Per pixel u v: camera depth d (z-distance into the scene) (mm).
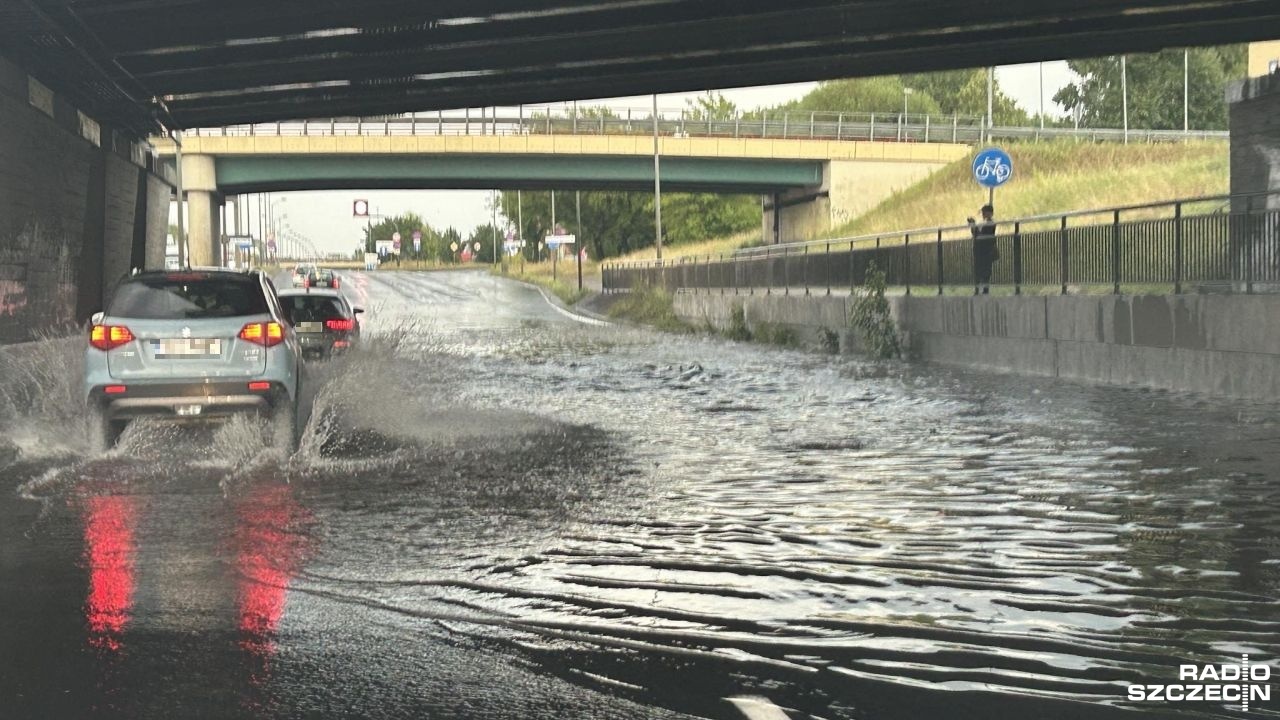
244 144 71812
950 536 7758
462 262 181125
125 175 41844
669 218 117562
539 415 15250
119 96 33031
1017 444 12016
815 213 81375
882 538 7727
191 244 72875
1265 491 9203
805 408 15812
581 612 6109
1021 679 5016
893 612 6008
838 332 28031
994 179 22656
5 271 26844
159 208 50719
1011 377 19734
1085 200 49719
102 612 6223
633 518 8523
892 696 4836
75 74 29859
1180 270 16688
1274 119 22250
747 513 8664
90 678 5168
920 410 15289
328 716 4707
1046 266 20125
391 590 6605
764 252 35844
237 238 109500
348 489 9883
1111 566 6895
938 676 5059
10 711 4758
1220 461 10641
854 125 80375
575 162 74750
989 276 22047
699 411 15648
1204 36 24609
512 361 25062
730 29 25203
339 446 12445
